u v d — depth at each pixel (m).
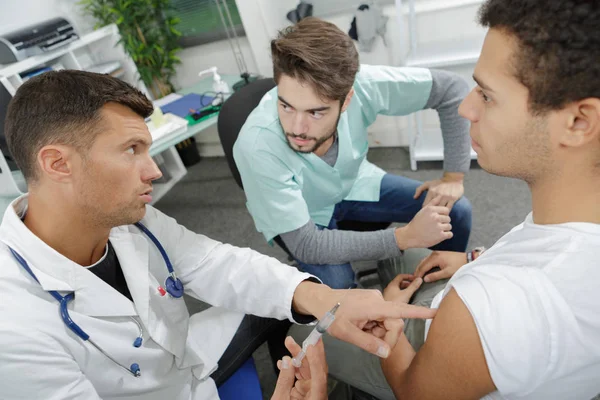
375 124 2.48
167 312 0.82
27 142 0.57
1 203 1.74
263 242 2.06
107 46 2.43
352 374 0.85
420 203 1.31
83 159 0.58
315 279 0.87
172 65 2.77
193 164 3.02
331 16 2.18
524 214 1.81
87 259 0.72
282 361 0.68
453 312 0.48
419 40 2.10
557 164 0.41
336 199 1.30
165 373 0.80
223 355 0.95
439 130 2.38
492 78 0.41
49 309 0.62
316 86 0.84
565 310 0.39
